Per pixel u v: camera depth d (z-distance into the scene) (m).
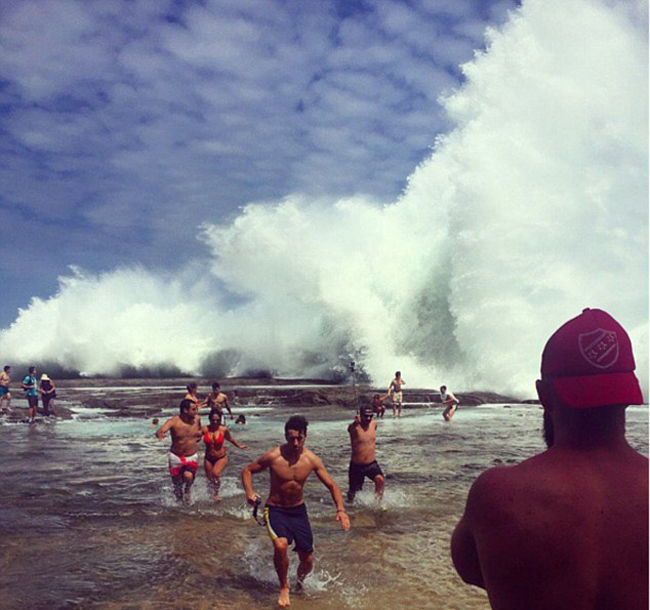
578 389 1.47
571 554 1.36
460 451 14.12
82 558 6.80
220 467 9.63
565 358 1.50
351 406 27.39
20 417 22.23
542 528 1.38
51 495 9.93
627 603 1.33
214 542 7.39
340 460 12.89
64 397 30.48
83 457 13.90
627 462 1.44
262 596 5.72
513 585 1.40
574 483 1.41
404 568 6.41
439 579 6.08
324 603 5.52
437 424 20.31
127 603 5.53
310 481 10.90
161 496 9.88
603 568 1.35
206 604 5.52
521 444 15.27
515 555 1.40
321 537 7.52
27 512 8.85
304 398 28.09
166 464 12.93
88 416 23.44
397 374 24.50
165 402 27.20
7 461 13.32
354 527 7.92
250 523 8.27
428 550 6.98
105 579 6.15
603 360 1.47
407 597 5.64
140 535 7.70
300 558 5.94
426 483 10.54
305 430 5.98
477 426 19.62
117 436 17.78
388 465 12.27
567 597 1.36
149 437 17.53
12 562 6.66
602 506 1.37
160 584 6.01
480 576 1.54
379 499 9.17
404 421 21.47
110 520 8.41
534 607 1.39
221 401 16.55
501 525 1.42
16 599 5.61
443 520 8.23
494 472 1.52
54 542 7.39
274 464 5.93
